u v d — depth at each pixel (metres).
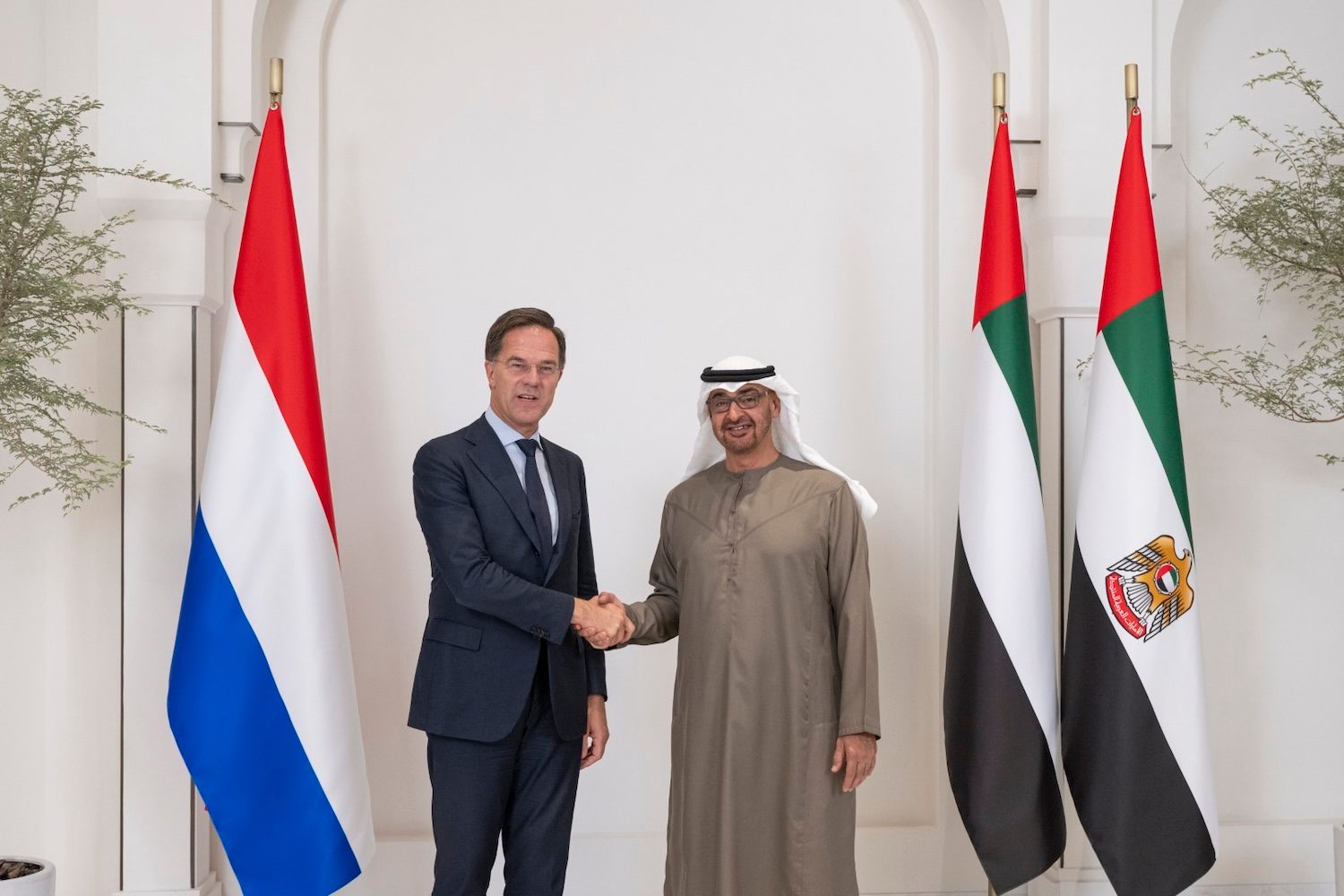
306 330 2.99
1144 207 3.07
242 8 3.28
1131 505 2.98
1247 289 3.64
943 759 3.59
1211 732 3.60
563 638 2.67
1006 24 3.46
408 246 3.61
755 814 2.72
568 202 3.66
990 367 3.11
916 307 3.71
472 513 2.72
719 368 2.86
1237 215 3.32
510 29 3.66
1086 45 3.38
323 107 3.56
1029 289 3.50
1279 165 3.64
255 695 2.83
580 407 3.65
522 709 2.68
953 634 3.11
